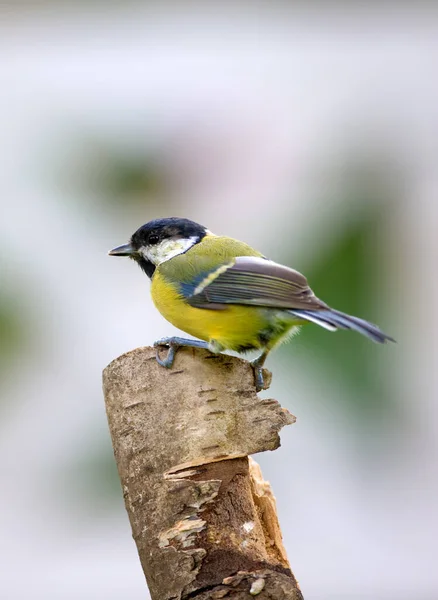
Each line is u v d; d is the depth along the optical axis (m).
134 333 10.77
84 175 11.40
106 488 10.62
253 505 6.73
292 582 6.40
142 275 11.05
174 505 6.52
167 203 11.50
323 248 11.04
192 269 8.45
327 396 10.51
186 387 6.76
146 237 9.23
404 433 10.87
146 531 6.53
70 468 10.57
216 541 6.46
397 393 10.65
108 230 11.23
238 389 6.81
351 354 10.34
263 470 10.99
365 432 10.79
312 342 10.27
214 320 8.27
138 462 6.64
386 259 11.05
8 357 10.42
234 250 8.67
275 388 10.46
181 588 6.37
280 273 8.16
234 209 11.52
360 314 10.80
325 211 11.37
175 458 6.62
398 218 11.35
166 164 11.62
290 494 11.02
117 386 6.81
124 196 11.43
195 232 9.13
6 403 10.42
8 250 10.74
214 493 6.56
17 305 10.52
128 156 11.49
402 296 10.90
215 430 6.69
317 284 10.85
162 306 8.59
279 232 11.25
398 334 10.80
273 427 6.75
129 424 6.72
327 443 10.87
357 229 11.21
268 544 6.94
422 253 11.19
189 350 6.88
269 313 8.12
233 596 6.31
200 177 11.66
